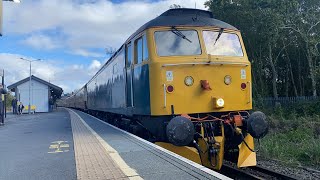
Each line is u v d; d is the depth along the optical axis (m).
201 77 9.32
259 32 29.58
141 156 7.57
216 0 30.86
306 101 28.00
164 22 9.60
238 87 9.73
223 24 10.23
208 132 9.16
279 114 26.06
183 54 9.42
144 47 9.72
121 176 5.89
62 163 7.52
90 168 6.64
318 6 29.78
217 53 9.73
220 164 8.82
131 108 10.97
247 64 9.97
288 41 31.62
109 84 16.28
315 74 29.16
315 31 29.67
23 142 11.60
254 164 9.36
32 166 7.36
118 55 13.50
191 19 9.88
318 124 20.44
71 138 12.06
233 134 9.28
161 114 8.95
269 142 15.36
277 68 35.03
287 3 27.83
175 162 6.82
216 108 9.36
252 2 28.72
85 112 35.91
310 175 9.99
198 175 5.70
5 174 6.69
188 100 9.16
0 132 15.98
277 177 9.32
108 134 11.98
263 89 32.75
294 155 13.48
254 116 9.12
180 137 8.37
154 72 9.08
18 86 49.84
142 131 11.23
